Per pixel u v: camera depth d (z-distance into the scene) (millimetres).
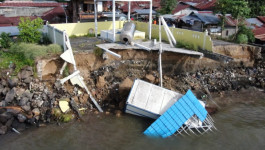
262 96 19219
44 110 15000
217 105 17641
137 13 36844
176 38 22375
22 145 12734
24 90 15648
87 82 17609
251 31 26344
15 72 16203
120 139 13625
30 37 19969
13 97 15102
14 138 13227
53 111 14914
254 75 21656
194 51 19094
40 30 23406
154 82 18547
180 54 19844
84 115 15469
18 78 15984
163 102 15273
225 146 13328
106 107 16484
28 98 15172
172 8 38188
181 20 30391
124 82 17094
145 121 15266
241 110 17109
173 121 14250
